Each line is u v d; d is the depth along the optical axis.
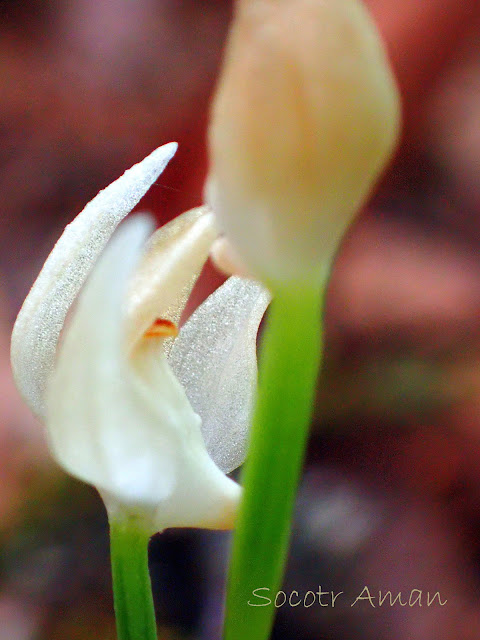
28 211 0.19
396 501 0.15
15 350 0.05
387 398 0.16
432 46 0.18
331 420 0.16
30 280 0.18
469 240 0.19
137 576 0.05
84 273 0.05
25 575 0.14
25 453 0.15
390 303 0.18
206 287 0.12
